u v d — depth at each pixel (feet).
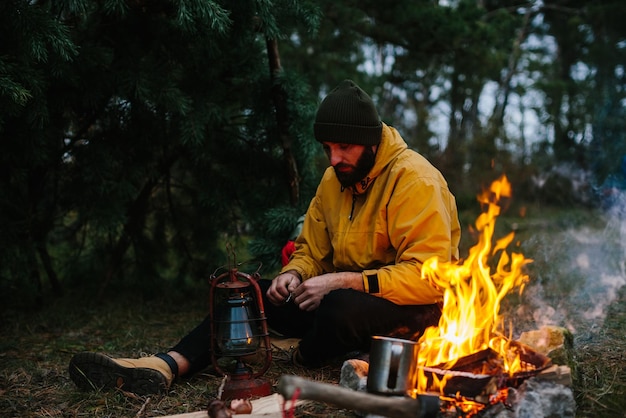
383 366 7.74
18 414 9.29
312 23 13.87
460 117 65.72
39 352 12.66
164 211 17.81
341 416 8.41
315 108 15.53
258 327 9.73
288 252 13.14
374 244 9.75
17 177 14.39
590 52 59.16
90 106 14.83
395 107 62.44
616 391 9.18
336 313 9.37
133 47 14.70
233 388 9.09
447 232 9.37
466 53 23.04
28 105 12.60
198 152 15.99
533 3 60.64
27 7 11.46
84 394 9.68
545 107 62.85
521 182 46.70
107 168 15.12
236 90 16.22
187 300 17.42
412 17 21.63
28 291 16.02
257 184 16.76
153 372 9.45
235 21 14.20
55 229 17.83
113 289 18.15
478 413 7.67
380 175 9.71
